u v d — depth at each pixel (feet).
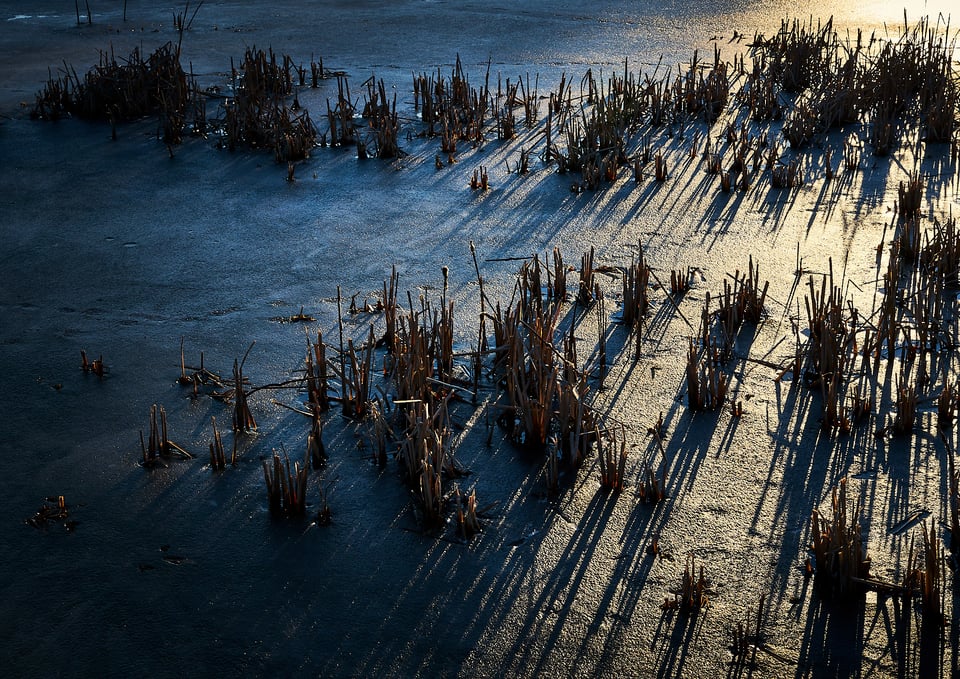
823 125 32.86
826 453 15.90
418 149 32.45
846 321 19.25
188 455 16.25
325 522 14.61
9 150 32.27
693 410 17.28
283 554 13.99
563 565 13.66
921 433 16.33
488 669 12.00
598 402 17.58
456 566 13.71
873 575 13.20
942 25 46.85
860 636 12.23
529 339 18.54
